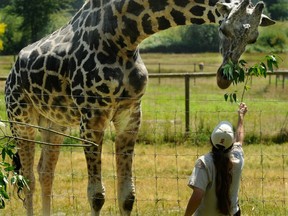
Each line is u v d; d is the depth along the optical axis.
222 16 9.32
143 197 13.91
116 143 10.97
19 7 84.31
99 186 10.64
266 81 40.50
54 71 11.10
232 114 23.97
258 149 18.83
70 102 11.07
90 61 10.54
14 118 12.18
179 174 16.02
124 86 10.52
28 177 12.31
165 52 86.44
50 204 12.45
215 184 8.30
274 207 12.92
